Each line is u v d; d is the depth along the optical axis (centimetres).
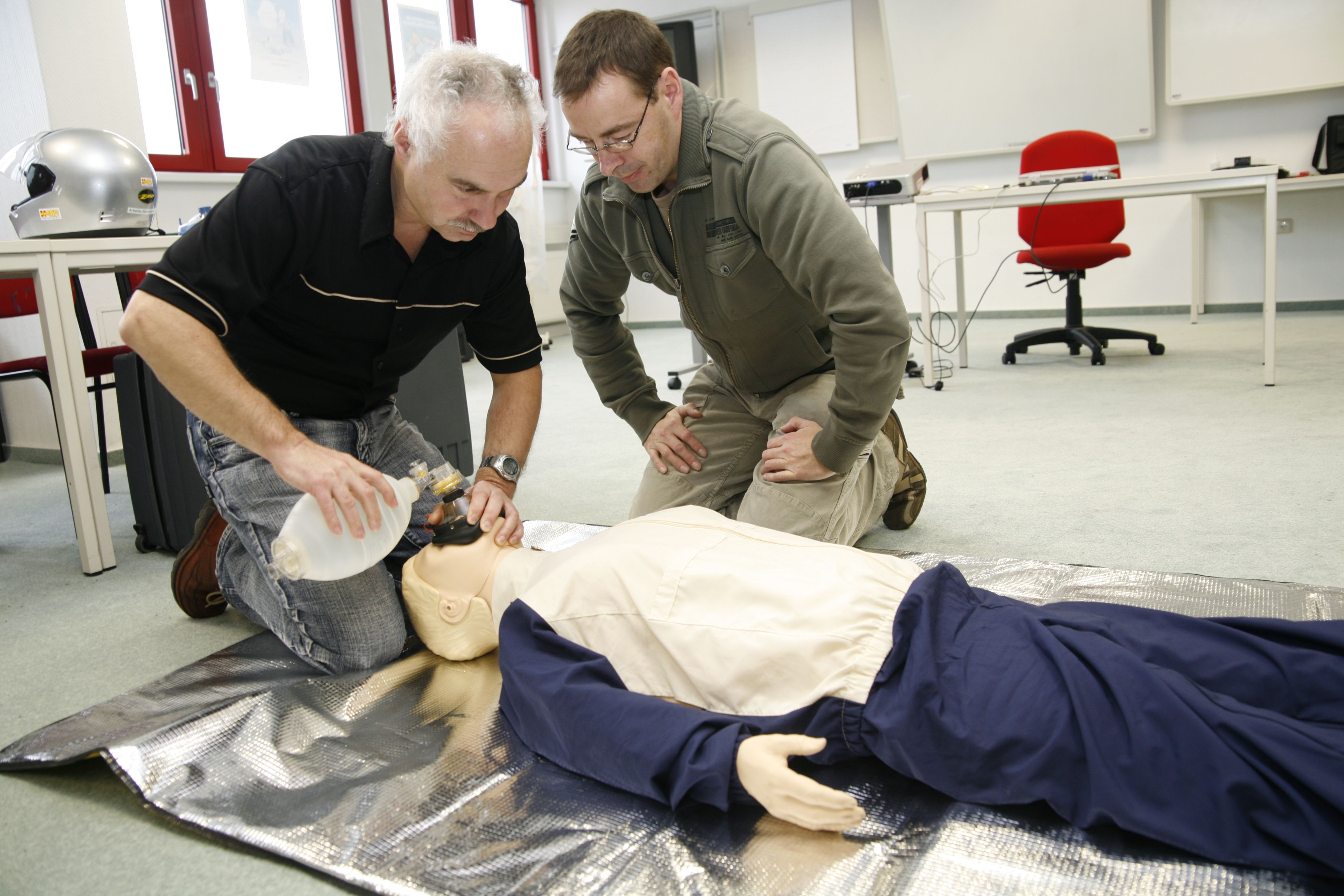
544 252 656
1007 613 99
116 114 357
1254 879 84
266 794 108
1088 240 443
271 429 116
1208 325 523
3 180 326
